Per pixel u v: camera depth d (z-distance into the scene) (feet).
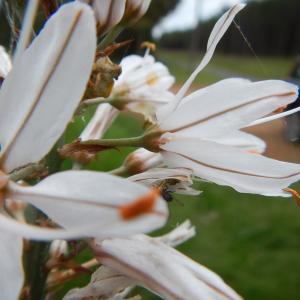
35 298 0.15
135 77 0.18
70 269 0.16
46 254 0.15
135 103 0.18
